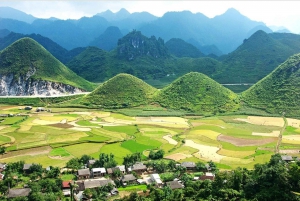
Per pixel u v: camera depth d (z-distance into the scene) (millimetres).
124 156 172250
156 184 132250
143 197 115000
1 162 158250
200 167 152000
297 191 108875
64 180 137125
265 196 105000
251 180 116000
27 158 166250
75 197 120062
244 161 163500
